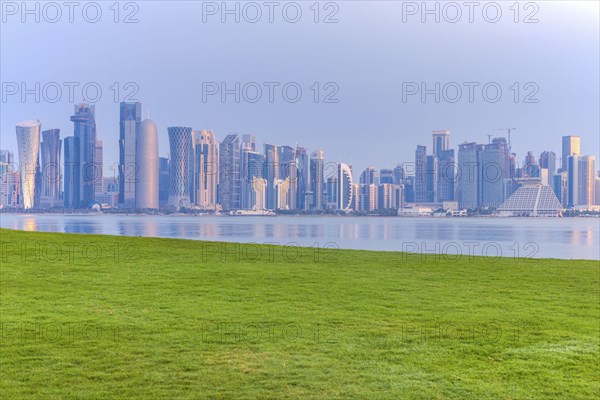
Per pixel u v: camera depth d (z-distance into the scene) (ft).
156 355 27.63
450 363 26.84
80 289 44.34
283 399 22.20
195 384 23.72
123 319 34.68
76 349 28.45
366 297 42.45
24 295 41.83
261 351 28.45
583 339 31.14
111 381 24.03
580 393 23.17
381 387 23.59
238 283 47.85
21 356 27.27
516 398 22.59
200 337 30.86
